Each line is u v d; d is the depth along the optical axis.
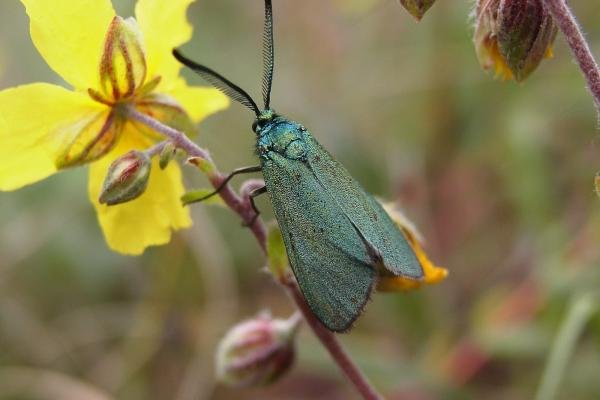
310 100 0.18
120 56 0.10
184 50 0.18
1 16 0.18
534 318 0.14
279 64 0.19
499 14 0.10
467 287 0.15
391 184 0.16
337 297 0.10
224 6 0.20
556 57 0.16
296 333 0.12
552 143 0.16
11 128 0.10
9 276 0.15
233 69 0.19
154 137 0.11
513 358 0.14
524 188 0.15
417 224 0.16
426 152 0.17
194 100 0.11
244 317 0.16
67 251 0.16
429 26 0.17
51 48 0.10
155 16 0.11
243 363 0.12
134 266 0.15
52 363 0.15
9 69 0.18
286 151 0.11
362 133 0.16
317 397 0.16
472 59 0.17
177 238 0.15
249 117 0.18
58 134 0.11
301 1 0.19
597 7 0.17
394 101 0.17
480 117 0.16
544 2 0.10
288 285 0.11
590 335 0.14
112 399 0.14
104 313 0.15
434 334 0.15
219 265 0.15
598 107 0.10
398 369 0.14
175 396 0.15
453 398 0.14
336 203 0.10
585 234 0.14
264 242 0.11
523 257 0.15
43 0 0.10
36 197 0.16
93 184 0.11
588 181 0.15
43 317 0.15
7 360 0.15
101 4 0.10
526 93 0.16
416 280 0.11
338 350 0.11
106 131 0.11
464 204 0.16
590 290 0.13
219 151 0.17
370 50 0.18
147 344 0.15
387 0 0.18
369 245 0.10
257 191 0.11
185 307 0.15
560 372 0.12
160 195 0.11
